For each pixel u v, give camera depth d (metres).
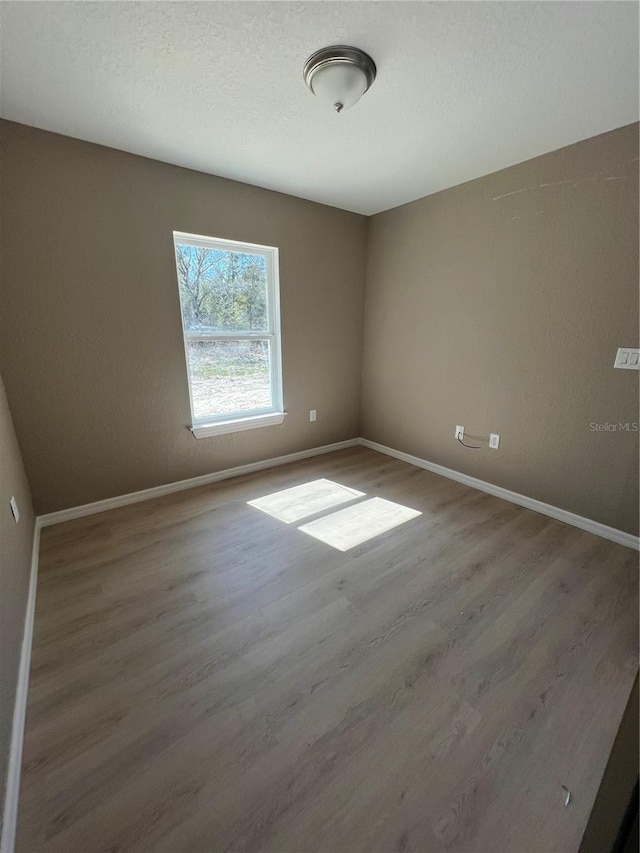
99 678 1.33
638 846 0.59
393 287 3.30
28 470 2.22
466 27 1.26
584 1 1.16
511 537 2.24
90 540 2.19
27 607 1.58
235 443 3.10
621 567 1.96
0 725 0.98
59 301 2.14
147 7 1.18
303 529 2.33
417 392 3.28
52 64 1.43
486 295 2.62
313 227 3.08
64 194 2.04
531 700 1.27
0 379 1.92
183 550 2.10
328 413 3.66
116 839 0.92
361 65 1.39
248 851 0.90
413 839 0.92
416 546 2.15
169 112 1.77
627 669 1.38
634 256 1.93
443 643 1.49
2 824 0.88
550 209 2.20
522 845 0.92
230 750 1.11
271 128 1.91
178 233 2.48
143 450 2.63
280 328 3.12
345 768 1.07
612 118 1.80
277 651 1.45
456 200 2.69
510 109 1.74
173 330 2.58
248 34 1.29
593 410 2.20
